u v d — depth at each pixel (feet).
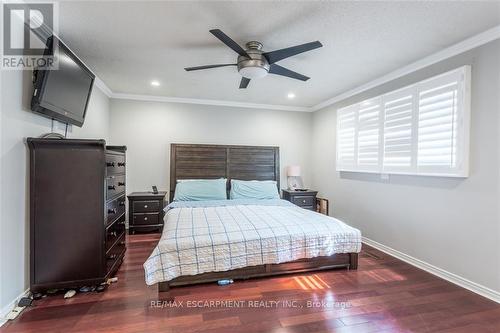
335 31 7.16
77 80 7.97
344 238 8.70
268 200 13.57
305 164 16.93
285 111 16.55
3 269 5.75
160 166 14.53
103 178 7.22
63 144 6.87
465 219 7.68
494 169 6.98
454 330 5.70
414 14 6.30
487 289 7.12
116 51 8.54
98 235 7.17
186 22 6.78
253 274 7.97
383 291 7.40
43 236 6.73
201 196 13.33
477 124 7.36
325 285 7.73
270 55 7.48
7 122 5.86
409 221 9.60
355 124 12.42
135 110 14.12
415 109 9.11
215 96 14.25
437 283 7.95
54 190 6.82
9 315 5.79
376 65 9.61
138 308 6.39
